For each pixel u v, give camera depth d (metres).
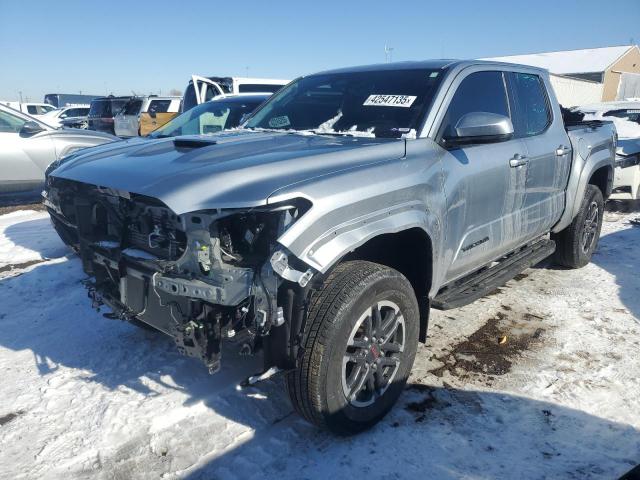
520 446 2.77
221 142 3.08
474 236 3.55
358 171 2.70
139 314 2.75
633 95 44.34
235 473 2.58
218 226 2.38
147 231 2.71
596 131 5.35
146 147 3.20
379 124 3.40
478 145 3.55
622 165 8.20
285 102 4.15
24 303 4.52
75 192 3.11
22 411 3.04
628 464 2.63
